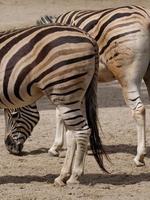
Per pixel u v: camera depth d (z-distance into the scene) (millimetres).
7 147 19438
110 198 14352
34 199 14234
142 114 17406
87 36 15023
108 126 23906
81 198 14312
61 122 19266
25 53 14922
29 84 14977
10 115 19234
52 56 14727
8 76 14992
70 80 14742
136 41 17297
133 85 17484
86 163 18125
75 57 14711
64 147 20266
